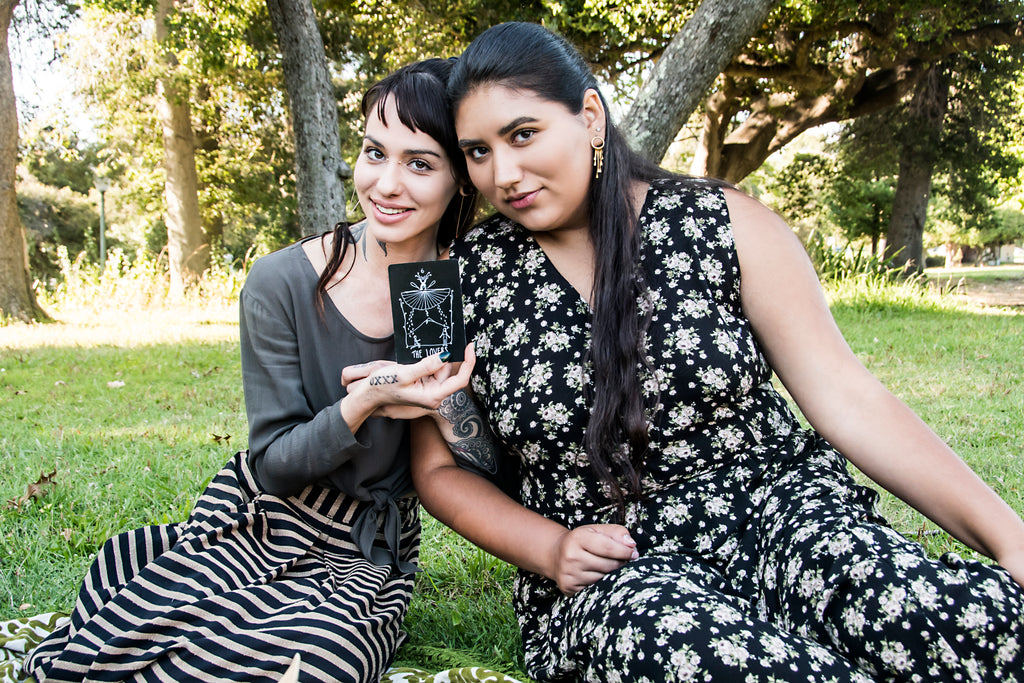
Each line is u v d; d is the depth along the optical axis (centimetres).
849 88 1566
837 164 2231
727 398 174
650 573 157
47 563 271
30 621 215
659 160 694
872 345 804
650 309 173
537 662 184
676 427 174
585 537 169
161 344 932
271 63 1809
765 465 177
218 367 746
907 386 583
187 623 167
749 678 133
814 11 1223
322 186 769
